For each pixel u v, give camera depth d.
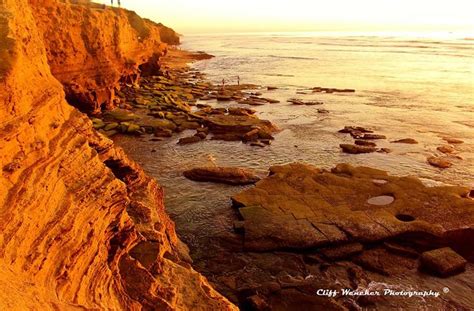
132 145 41.50
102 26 54.44
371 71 100.62
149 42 83.06
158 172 34.44
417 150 39.69
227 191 30.22
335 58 138.25
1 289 6.91
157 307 12.02
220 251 22.41
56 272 9.20
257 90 74.62
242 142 42.78
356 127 47.31
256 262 21.28
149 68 84.00
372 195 26.95
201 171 32.84
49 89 12.86
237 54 166.38
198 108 58.50
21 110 10.45
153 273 14.01
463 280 19.84
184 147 41.12
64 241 9.75
